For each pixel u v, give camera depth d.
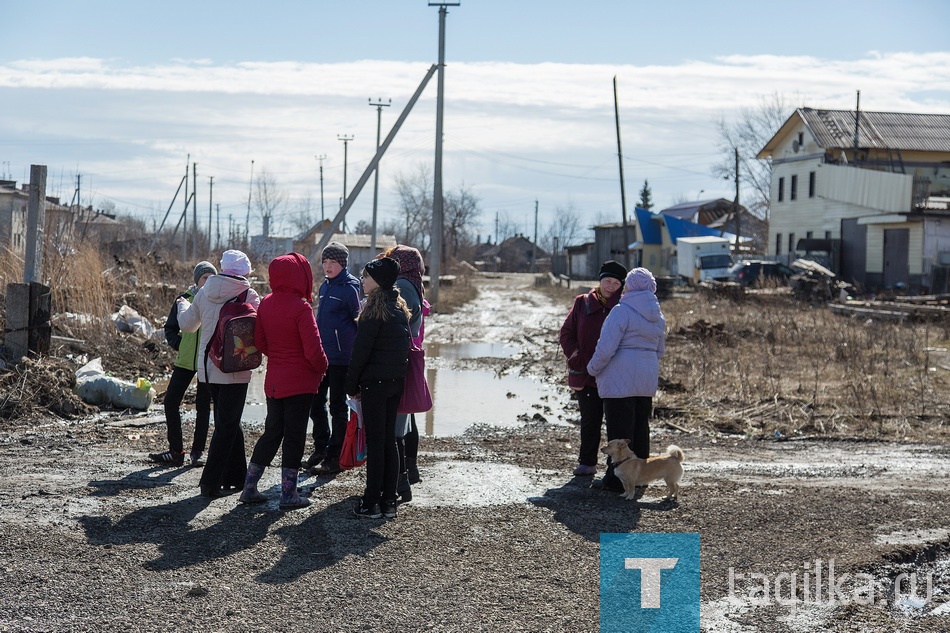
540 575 5.29
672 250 62.69
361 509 6.40
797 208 48.03
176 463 7.88
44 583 4.90
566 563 5.52
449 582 5.12
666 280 38.44
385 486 6.43
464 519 6.42
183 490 7.02
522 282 69.12
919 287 36.28
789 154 49.12
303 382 6.54
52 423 9.74
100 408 10.70
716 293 34.88
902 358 16.86
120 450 8.46
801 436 10.27
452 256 101.56
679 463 7.05
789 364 16.31
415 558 5.53
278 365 6.54
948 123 47.34
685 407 11.80
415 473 7.52
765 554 5.77
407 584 5.07
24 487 6.94
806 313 27.97
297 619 4.54
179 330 7.86
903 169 44.19
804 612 4.83
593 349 7.86
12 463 7.80
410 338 6.50
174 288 20.73
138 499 6.70
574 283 63.00
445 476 7.81
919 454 9.30
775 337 20.31
